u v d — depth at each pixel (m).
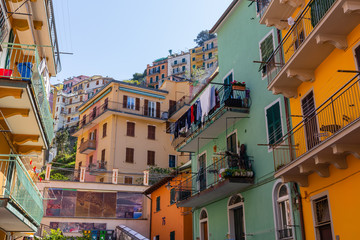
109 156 41.53
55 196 32.28
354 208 10.20
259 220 15.30
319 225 11.76
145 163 43.31
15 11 12.24
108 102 43.81
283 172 12.30
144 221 32.44
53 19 15.09
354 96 10.38
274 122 15.10
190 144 21.59
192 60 105.50
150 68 111.56
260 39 17.08
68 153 75.81
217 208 19.12
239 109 17.06
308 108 12.80
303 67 12.41
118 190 33.94
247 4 18.75
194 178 21.67
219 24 21.31
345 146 9.73
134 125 44.06
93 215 32.62
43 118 12.91
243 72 18.23
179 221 24.86
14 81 10.51
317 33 10.84
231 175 15.87
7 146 13.12
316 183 11.99
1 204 10.53
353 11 9.77
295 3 13.20
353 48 10.59
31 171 16.91
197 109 19.97
